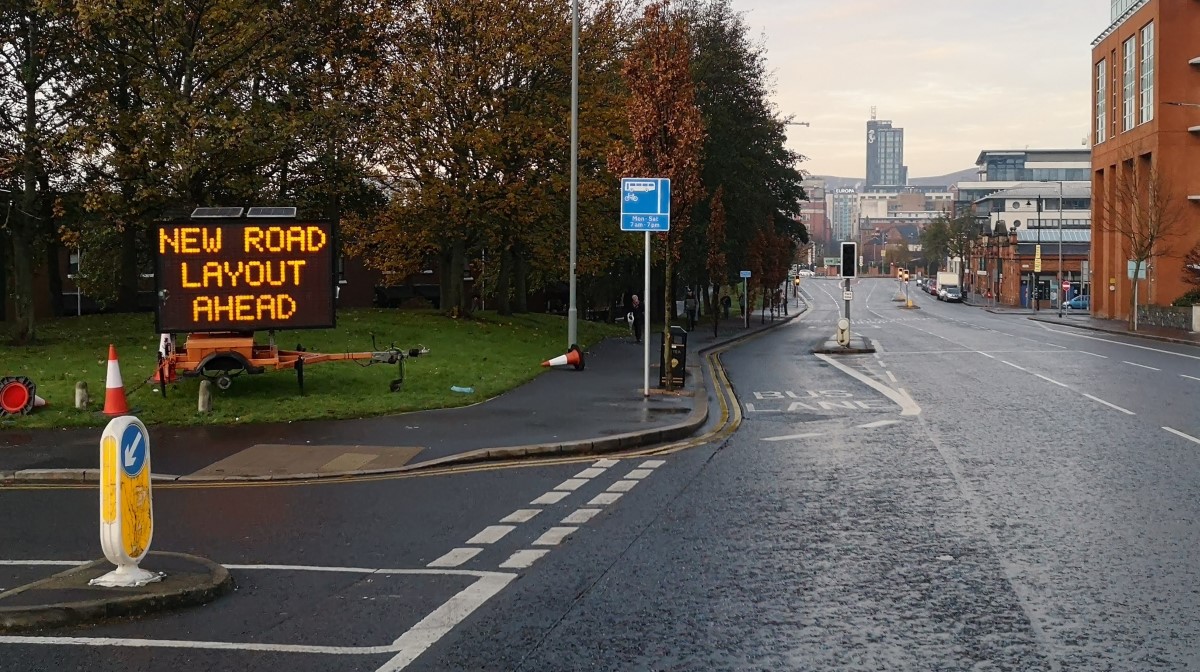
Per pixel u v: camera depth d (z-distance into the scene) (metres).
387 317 34.69
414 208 33.59
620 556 8.66
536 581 7.91
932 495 11.20
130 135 25.77
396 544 9.19
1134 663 6.02
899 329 56.41
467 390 19.94
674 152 22.17
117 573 7.61
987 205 156.50
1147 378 25.25
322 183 31.47
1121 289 71.12
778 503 10.84
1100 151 78.31
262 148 26.83
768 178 66.06
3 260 33.09
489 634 6.63
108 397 16.31
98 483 12.38
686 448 14.89
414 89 33.00
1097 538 9.10
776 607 7.17
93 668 6.04
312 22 30.52
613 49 39.38
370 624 6.87
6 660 6.19
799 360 33.16
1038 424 16.95
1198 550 8.64
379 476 12.70
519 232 36.47
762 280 68.94
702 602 7.30
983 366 29.64
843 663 6.07
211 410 16.98
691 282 58.16
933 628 6.69
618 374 24.67
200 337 18.64
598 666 6.03
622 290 57.00
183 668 6.03
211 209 18.25
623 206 19.86
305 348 26.23
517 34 33.47
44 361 21.83
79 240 28.52
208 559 8.58
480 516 10.36
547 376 24.11
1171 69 62.81
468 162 34.00
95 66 26.42
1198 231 63.22
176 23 27.25
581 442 14.56
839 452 14.30
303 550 8.98
